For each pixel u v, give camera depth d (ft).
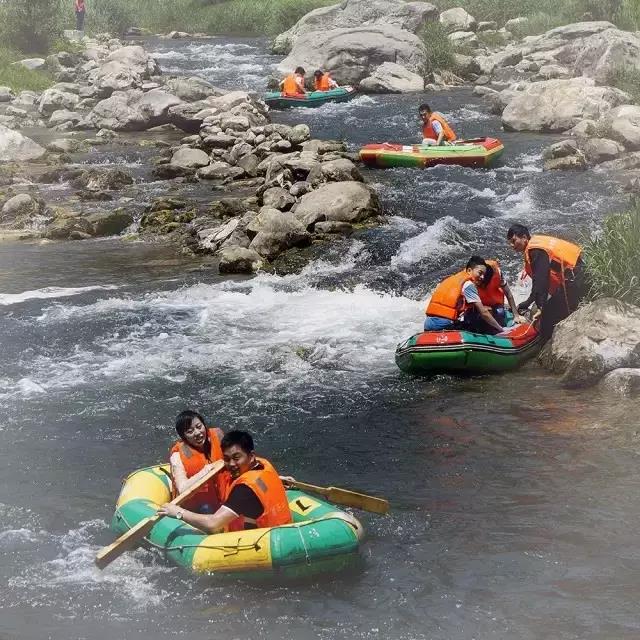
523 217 50.75
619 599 19.95
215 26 147.23
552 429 28.50
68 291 43.34
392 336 37.04
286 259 45.98
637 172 58.80
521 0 115.55
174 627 19.43
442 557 21.83
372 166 63.26
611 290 34.76
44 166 69.05
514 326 34.27
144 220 54.70
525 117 73.36
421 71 95.50
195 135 77.61
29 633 19.35
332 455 27.50
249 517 21.04
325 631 19.16
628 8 104.27
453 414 29.96
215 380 33.14
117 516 22.65
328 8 112.98
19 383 32.94
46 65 105.91
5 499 25.20
